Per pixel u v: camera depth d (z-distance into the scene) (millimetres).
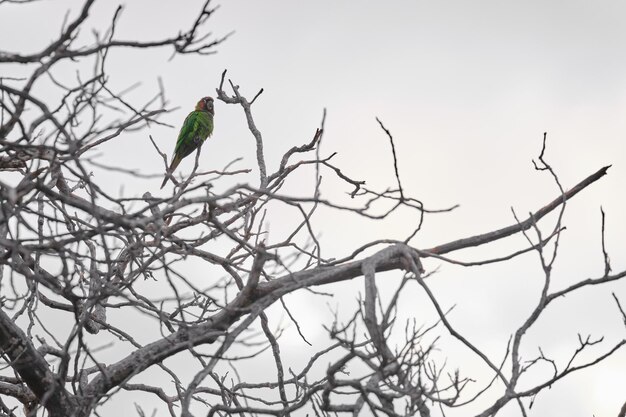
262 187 13672
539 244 10898
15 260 10281
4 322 11688
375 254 11234
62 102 9695
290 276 11977
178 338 12719
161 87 9500
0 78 9766
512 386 10258
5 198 10062
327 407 10219
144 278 13430
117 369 12500
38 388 12188
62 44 9102
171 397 14273
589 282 10617
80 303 14117
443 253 12344
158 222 10484
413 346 9609
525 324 10719
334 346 11289
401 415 9617
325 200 10414
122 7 8922
